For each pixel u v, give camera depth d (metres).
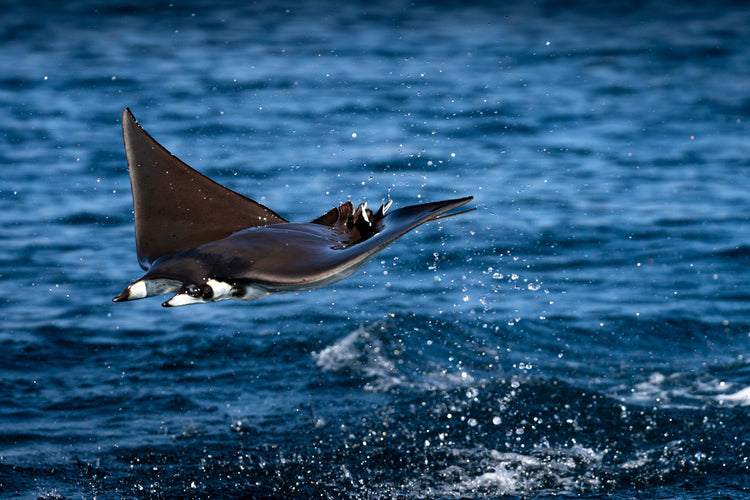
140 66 73.62
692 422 23.53
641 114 58.75
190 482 20.81
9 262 34.09
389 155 47.50
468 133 53.19
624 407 24.33
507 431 23.31
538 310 30.61
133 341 28.53
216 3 115.88
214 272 12.55
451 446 22.62
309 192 40.53
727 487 20.47
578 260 34.88
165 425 23.50
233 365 27.08
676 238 36.91
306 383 26.02
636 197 42.12
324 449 22.42
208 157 46.91
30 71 70.62
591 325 29.58
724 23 96.81
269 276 12.34
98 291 32.00
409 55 79.56
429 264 34.53
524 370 26.67
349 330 29.03
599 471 21.45
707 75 71.00
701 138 52.78
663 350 28.06
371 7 114.00
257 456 22.02
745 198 41.78
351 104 60.12
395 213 13.52
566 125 55.84
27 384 25.45
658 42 86.06
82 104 60.41
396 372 26.59
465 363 27.20
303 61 76.19
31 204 40.69
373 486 20.78
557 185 43.69
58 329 28.98
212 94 63.22
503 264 34.53
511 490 20.67
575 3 116.56
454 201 13.20
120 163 47.44
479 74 71.75
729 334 28.92
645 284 32.69
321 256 12.80
